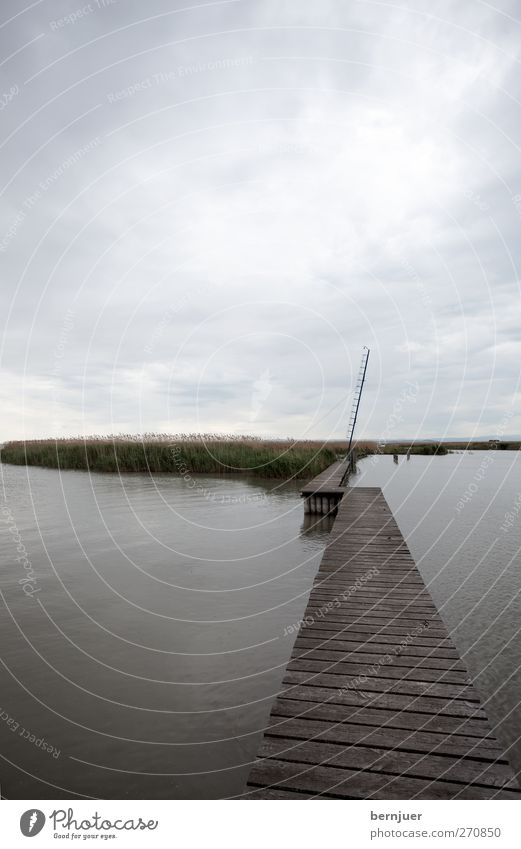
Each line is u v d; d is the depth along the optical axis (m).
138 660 4.29
